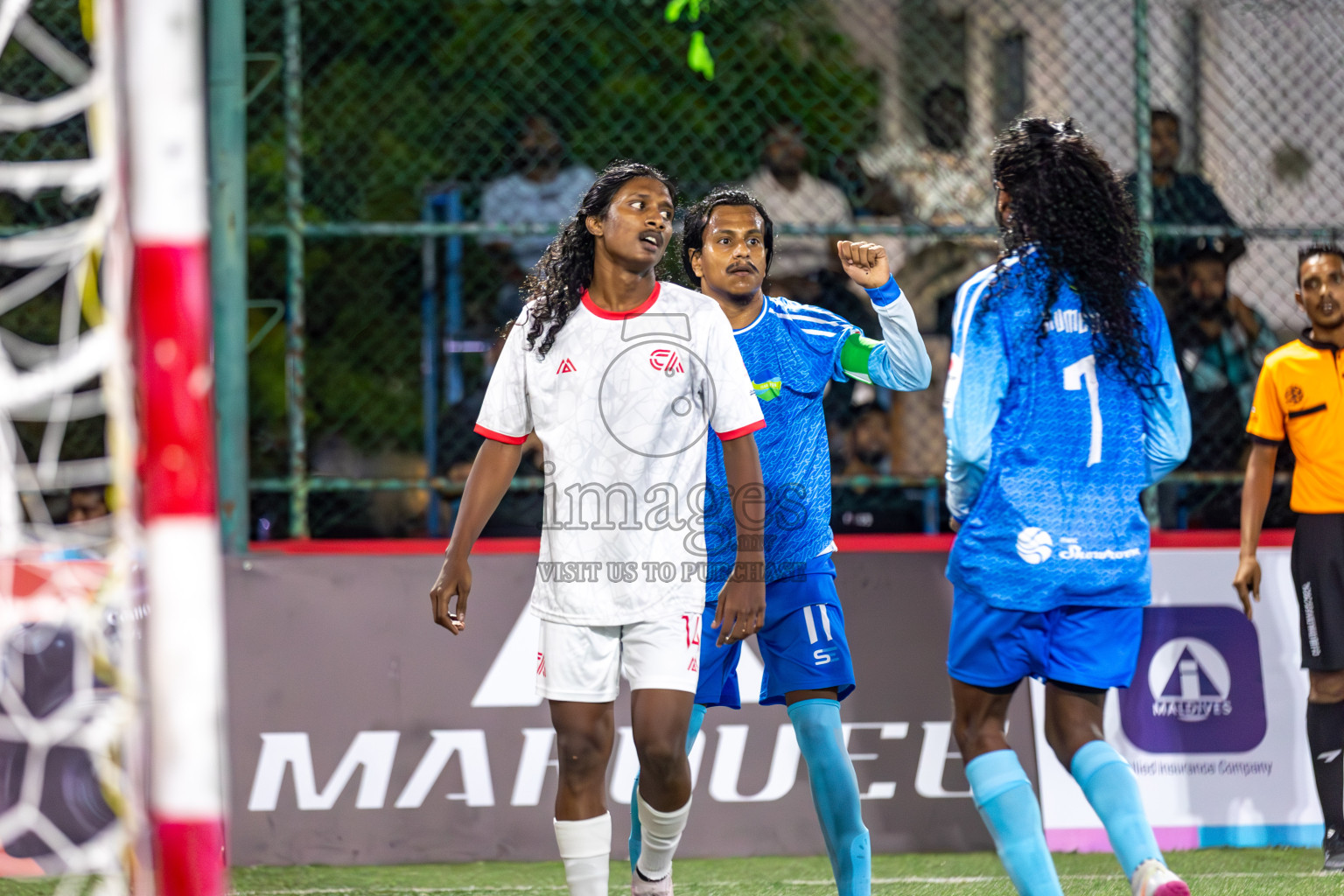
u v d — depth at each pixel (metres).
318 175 21.95
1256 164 20.20
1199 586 15.41
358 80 21.95
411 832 14.29
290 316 16.31
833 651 11.03
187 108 6.67
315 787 14.34
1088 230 10.20
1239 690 15.20
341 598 14.77
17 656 12.58
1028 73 21.25
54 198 16.98
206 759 6.65
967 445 10.04
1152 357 10.14
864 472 19.62
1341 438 14.23
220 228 15.08
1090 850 14.66
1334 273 14.20
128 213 7.80
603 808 9.98
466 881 13.49
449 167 22.25
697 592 9.85
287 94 16.27
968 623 10.26
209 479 6.71
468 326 20.61
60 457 17.27
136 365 7.13
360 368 21.59
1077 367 10.07
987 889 12.88
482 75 22.28
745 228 11.21
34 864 12.76
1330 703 14.21
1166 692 15.09
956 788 14.75
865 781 14.63
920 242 20.08
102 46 7.88
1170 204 19.09
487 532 18.67
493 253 20.70
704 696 11.38
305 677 14.55
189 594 6.66
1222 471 18.83
